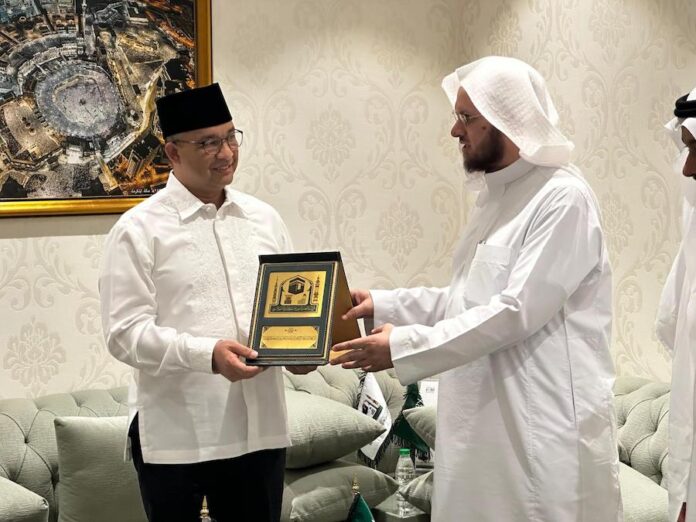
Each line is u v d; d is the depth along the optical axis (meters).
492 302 2.53
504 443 2.56
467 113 2.64
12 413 3.46
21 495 3.01
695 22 3.71
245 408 2.72
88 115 3.77
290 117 4.23
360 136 4.39
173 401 2.67
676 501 2.44
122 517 3.30
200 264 2.72
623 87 3.92
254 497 2.76
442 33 4.57
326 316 2.54
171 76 3.92
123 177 3.85
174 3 3.91
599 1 3.96
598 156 4.01
